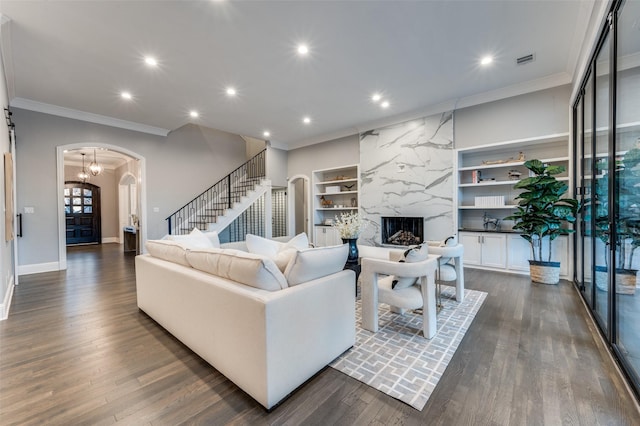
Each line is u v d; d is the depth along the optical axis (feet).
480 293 12.06
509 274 15.21
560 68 13.03
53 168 17.25
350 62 12.23
